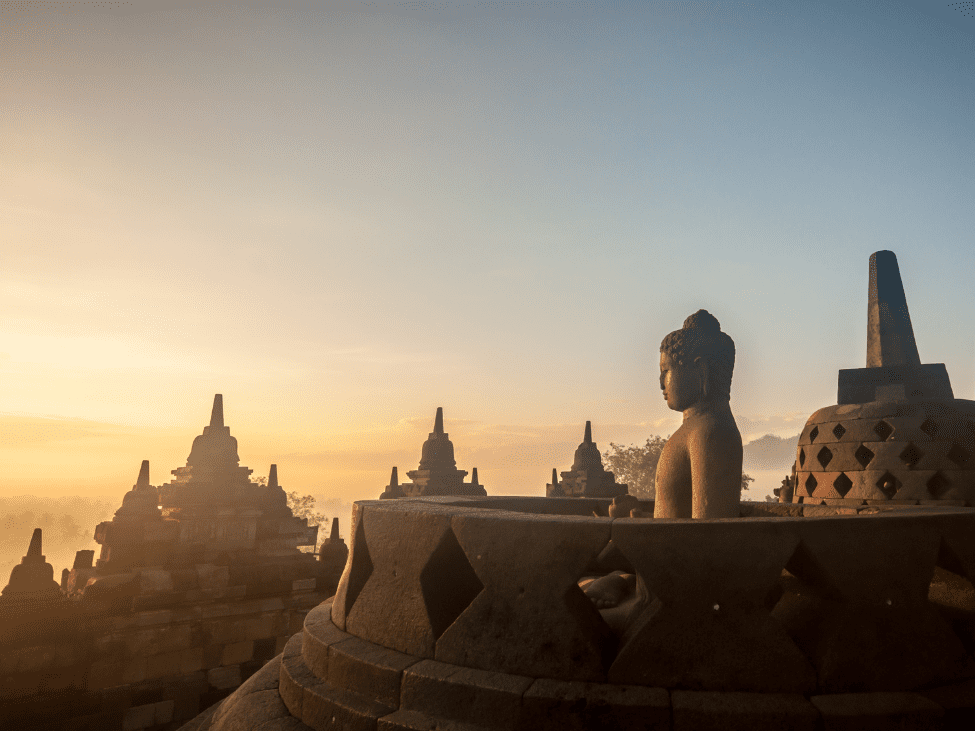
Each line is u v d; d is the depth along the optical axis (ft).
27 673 36.04
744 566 9.91
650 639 9.82
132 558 44.70
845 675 9.60
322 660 12.52
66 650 37.17
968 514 11.63
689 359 17.20
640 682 9.67
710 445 15.93
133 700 38.91
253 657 43.45
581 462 96.27
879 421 25.07
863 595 10.06
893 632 10.00
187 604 42.34
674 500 16.84
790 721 8.91
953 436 23.44
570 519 10.89
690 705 9.13
